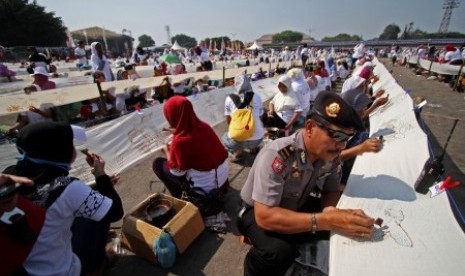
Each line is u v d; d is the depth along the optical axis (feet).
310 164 5.58
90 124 15.83
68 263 5.36
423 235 4.26
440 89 37.60
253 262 6.29
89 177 12.19
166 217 8.48
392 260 3.86
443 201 4.91
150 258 7.77
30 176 4.84
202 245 8.65
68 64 60.49
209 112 21.75
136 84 21.21
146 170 13.89
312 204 7.34
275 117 16.81
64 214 4.95
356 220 4.42
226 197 11.37
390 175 6.06
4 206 4.07
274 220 5.23
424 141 7.11
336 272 3.82
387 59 122.11
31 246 4.41
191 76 26.61
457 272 3.56
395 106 12.06
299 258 6.96
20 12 143.84
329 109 4.66
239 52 119.34
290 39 363.15
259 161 5.79
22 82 24.75
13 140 10.62
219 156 9.60
